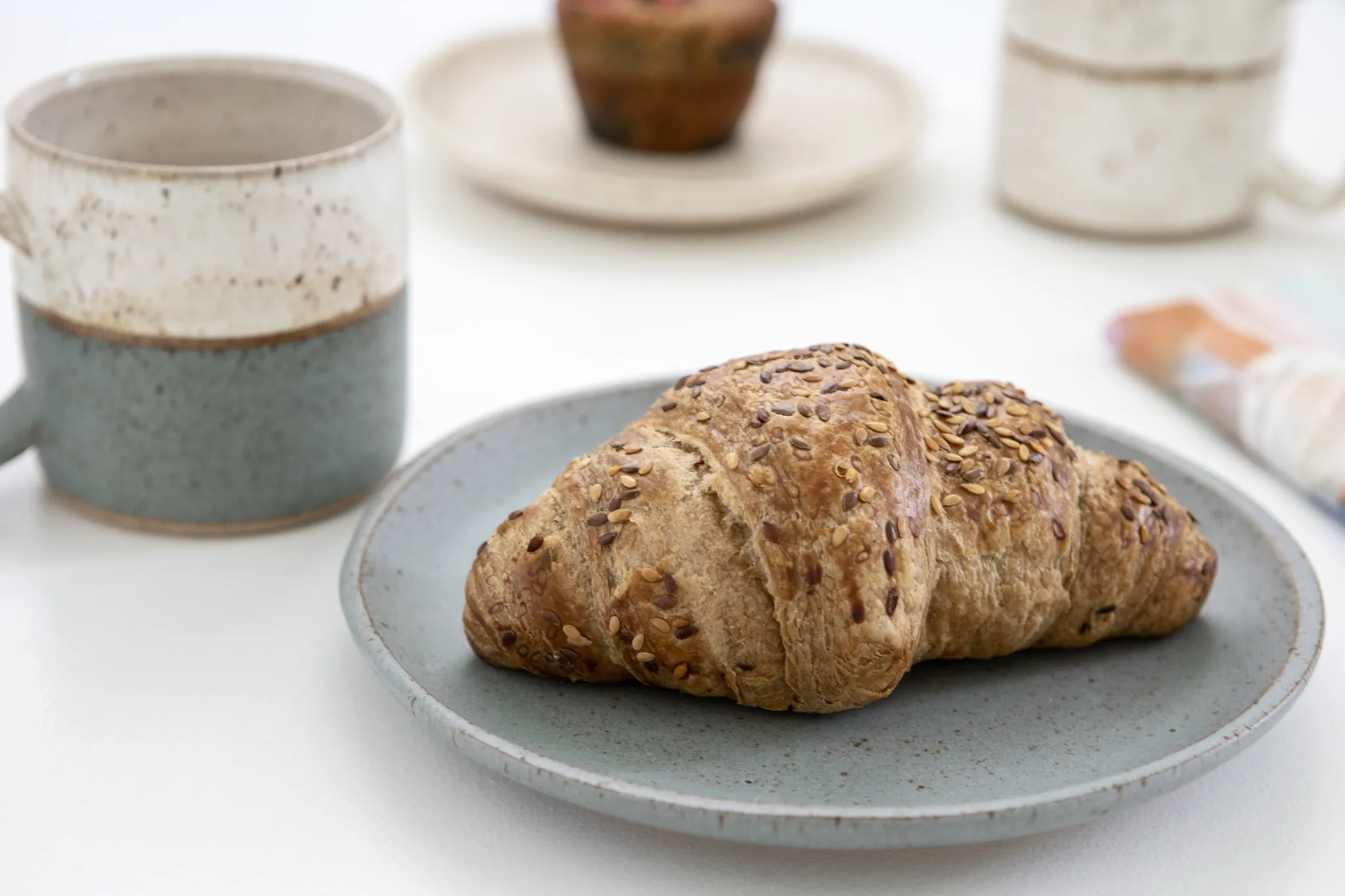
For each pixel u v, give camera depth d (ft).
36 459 2.00
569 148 2.62
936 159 2.82
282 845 1.59
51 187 1.77
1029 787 1.59
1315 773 1.68
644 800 1.51
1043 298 2.43
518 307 2.38
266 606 1.82
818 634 1.62
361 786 1.65
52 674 1.73
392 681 1.62
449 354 2.27
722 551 1.64
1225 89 2.44
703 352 2.30
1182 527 1.75
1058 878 1.58
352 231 1.82
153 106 1.94
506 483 1.90
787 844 1.51
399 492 1.82
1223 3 2.39
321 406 1.86
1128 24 2.41
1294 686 1.63
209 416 1.83
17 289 1.85
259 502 1.88
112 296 1.79
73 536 1.90
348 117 1.94
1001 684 1.70
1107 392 2.22
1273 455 2.04
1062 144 2.52
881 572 1.61
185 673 1.75
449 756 1.68
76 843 1.59
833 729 1.64
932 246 2.55
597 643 1.66
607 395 1.97
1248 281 2.47
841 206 2.66
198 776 1.65
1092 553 1.72
